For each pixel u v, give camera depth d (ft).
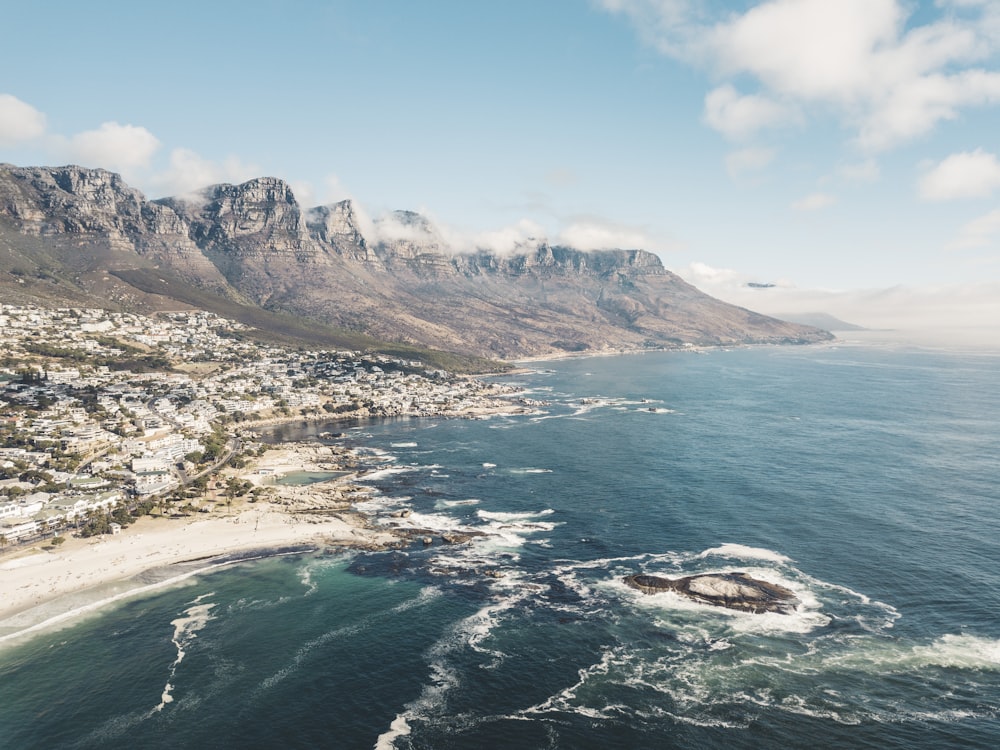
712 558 519.60
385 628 424.05
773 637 397.19
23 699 348.38
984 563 495.82
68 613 444.96
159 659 388.57
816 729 314.76
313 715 335.67
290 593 478.59
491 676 367.45
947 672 356.18
